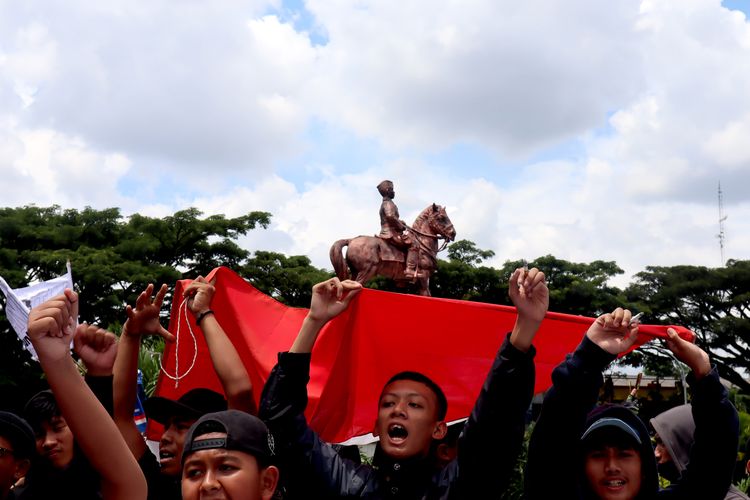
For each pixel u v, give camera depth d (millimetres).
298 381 3348
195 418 3543
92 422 2520
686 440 4113
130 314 3643
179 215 34594
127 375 3627
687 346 3311
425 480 3227
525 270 3059
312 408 4605
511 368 3016
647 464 3166
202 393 3697
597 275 37156
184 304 4621
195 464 2562
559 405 3088
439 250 18547
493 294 35250
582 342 3127
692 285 37219
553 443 3104
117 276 31016
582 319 4449
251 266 35562
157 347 11836
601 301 35875
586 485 3170
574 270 37062
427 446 3281
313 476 3266
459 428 3994
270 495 2646
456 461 3221
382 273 18312
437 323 4609
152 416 3631
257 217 36219
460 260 36469
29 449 3299
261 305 4750
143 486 2627
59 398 2498
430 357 4629
